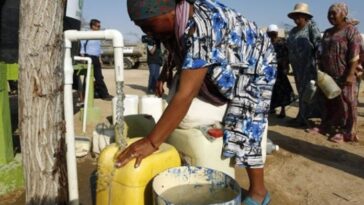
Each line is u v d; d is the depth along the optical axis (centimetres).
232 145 263
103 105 766
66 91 242
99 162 224
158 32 221
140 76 1683
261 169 277
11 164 328
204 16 218
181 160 270
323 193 354
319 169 415
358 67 516
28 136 217
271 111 720
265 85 271
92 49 842
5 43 448
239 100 262
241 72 260
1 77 318
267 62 270
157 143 215
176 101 212
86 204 302
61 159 230
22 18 206
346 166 429
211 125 266
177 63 246
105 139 361
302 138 541
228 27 233
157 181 206
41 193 223
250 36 254
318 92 550
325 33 530
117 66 244
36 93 211
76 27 544
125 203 213
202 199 211
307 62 590
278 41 682
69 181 248
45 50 208
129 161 212
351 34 498
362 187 370
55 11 208
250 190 285
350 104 518
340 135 528
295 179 385
